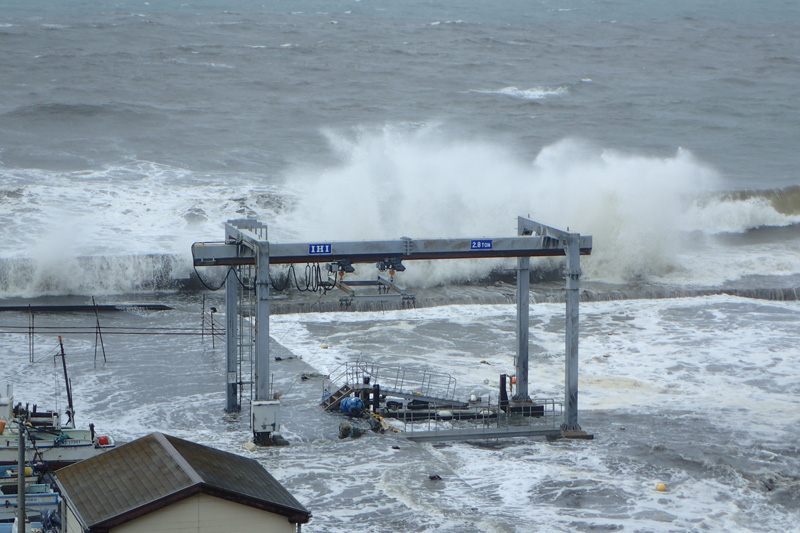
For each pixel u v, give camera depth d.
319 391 84.81
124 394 81.75
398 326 106.81
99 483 42.75
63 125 187.38
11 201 138.62
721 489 65.06
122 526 39.62
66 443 58.88
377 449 71.38
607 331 106.31
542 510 60.75
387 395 81.56
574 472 67.50
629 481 66.12
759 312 114.88
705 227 153.88
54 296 114.88
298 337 101.56
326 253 73.31
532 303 118.12
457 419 78.75
